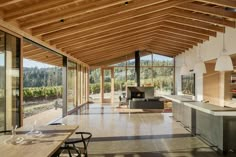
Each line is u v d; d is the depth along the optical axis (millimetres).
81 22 6109
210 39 9727
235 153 4996
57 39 7535
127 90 15203
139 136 6465
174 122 8641
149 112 11391
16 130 3590
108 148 5320
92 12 6043
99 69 16844
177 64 15922
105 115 10414
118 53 14797
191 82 12828
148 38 11461
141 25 8133
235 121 4965
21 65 5426
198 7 6660
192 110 6672
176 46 13594
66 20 6059
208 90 11023
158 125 8055
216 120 5309
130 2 6016
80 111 11766
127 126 7871
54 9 5152
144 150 5191
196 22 8289
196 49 11750
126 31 8953
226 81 10070
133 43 11898
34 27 5695
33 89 11484
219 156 4820
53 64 13188
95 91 16875
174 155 4863
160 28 9883
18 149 2547
